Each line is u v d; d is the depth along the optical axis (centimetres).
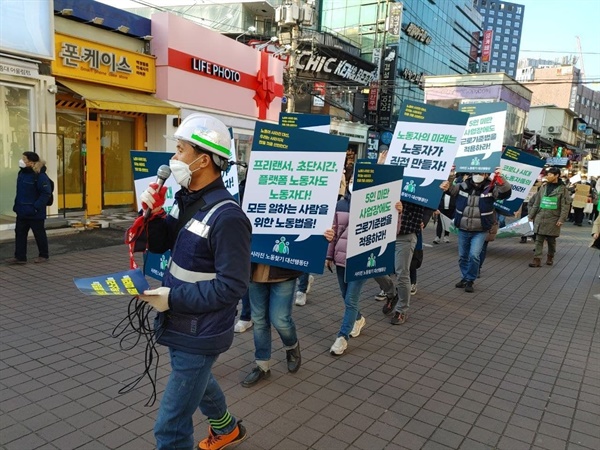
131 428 312
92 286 197
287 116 549
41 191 720
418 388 390
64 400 343
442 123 512
